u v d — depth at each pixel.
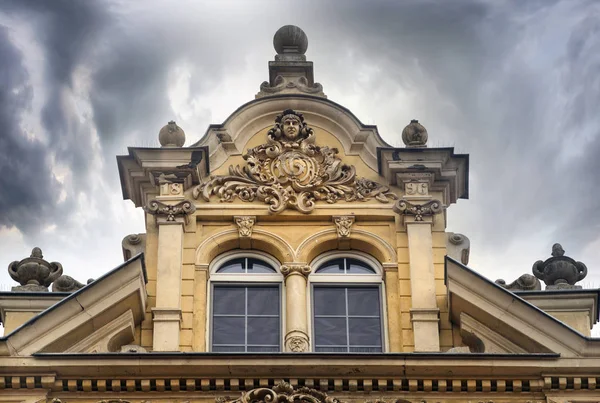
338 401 25.38
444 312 27.12
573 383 25.59
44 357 25.48
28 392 25.44
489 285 26.52
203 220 28.19
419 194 28.36
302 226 28.17
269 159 28.77
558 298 27.25
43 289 27.66
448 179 28.61
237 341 27.08
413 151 28.64
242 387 25.47
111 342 26.50
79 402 25.48
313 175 28.58
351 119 29.12
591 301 27.22
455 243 28.03
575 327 27.08
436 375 25.61
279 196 28.27
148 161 28.50
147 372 25.47
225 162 28.86
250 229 28.03
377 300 27.58
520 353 25.95
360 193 28.45
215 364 25.41
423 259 27.64
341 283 27.72
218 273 27.80
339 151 29.02
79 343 26.30
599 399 25.55
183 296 27.28
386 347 26.89
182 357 25.47
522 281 27.69
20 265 27.84
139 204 28.78
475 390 25.66
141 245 27.98
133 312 26.73
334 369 25.45
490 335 26.53
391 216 28.23
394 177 28.56
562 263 27.89
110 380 25.52
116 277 26.52
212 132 29.02
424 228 27.98
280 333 27.20
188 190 28.45
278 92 29.69
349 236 28.02
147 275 27.50
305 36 30.89
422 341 26.73
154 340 26.66
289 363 25.41
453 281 26.70
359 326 27.28
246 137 29.12
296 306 27.16
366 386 25.47
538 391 25.67
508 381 25.67
